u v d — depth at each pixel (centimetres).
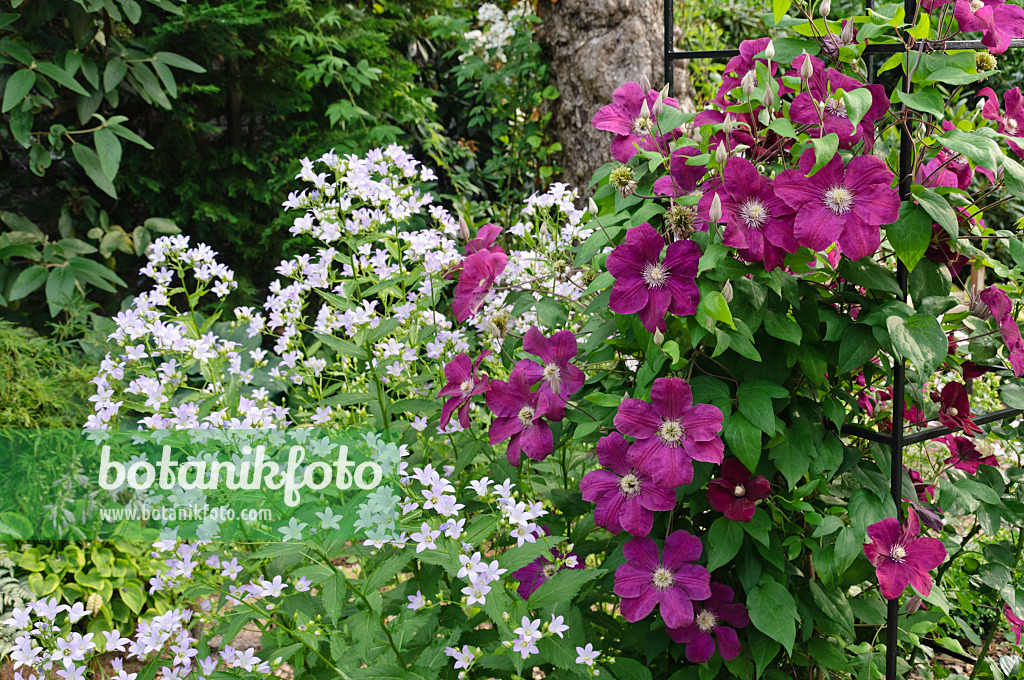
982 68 158
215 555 163
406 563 133
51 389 277
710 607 153
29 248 334
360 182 192
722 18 558
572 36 385
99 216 394
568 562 149
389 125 441
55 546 269
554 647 136
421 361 205
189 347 182
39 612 147
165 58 356
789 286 150
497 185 477
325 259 192
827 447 153
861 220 134
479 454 188
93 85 339
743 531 153
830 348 156
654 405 142
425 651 144
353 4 471
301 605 157
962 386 172
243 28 402
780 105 150
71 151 386
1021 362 159
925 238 137
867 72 169
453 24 484
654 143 156
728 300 136
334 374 216
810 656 166
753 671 159
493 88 467
